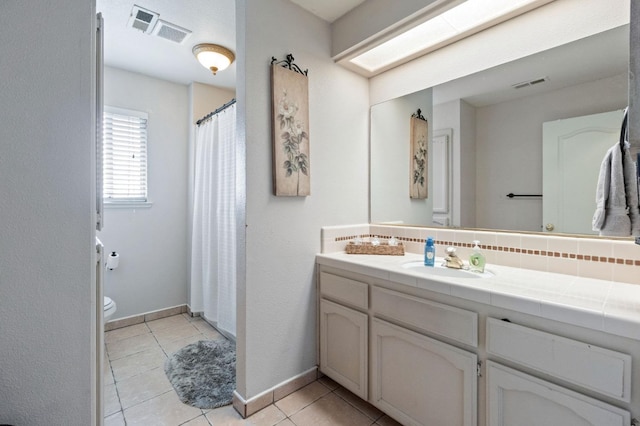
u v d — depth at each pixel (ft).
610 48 4.39
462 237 5.91
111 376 6.51
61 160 2.43
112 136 8.99
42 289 2.36
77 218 2.50
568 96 4.72
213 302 8.96
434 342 4.38
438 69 6.31
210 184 8.86
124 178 9.24
